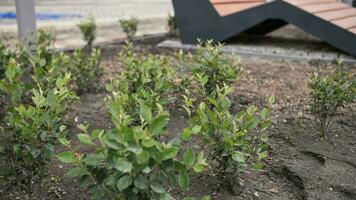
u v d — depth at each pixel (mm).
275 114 4312
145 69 3805
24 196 2848
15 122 2477
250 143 2803
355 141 3723
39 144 2537
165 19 11711
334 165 3316
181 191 2912
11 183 2695
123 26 8023
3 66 3947
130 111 2930
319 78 3781
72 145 3578
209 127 2645
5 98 4027
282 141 3709
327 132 3877
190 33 7430
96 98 4738
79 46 7738
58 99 2605
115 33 9359
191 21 7363
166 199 1981
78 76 4699
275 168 3268
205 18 7266
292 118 4180
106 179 2037
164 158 1897
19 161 2598
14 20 11516
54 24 10680
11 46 7762
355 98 3623
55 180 3051
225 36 7242
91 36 7617
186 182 1962
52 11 13383
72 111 4320
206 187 2979
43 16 12250
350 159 3414
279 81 5480
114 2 16156
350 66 6160
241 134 2584
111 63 6289
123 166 1776
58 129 2684
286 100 4746
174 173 1990
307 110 4398
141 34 8992
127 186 1844
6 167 2645
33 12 5711
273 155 3465
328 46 7438
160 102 3102
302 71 5977
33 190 2885
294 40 8016
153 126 1946
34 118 2457
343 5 7887
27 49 5020
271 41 7910
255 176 3158
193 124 2734
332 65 6223
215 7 7184
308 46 7457
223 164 2791
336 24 6500
